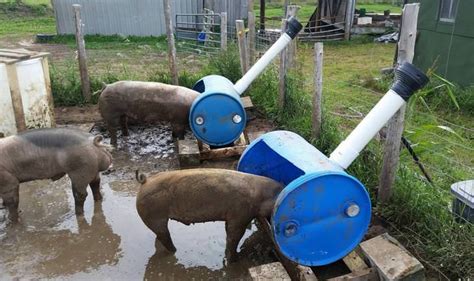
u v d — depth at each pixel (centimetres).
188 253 369
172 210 338
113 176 504
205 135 523
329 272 340
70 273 347
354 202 309
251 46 754
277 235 302
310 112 569
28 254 368
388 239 327
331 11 1700
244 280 341
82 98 751
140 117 571
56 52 1285
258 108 699
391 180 384
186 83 782
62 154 395
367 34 1591
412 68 307
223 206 330
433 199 372
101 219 418
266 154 376
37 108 597
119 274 346
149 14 1541
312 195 298
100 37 1523
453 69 828
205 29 1409
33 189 472
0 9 2183
